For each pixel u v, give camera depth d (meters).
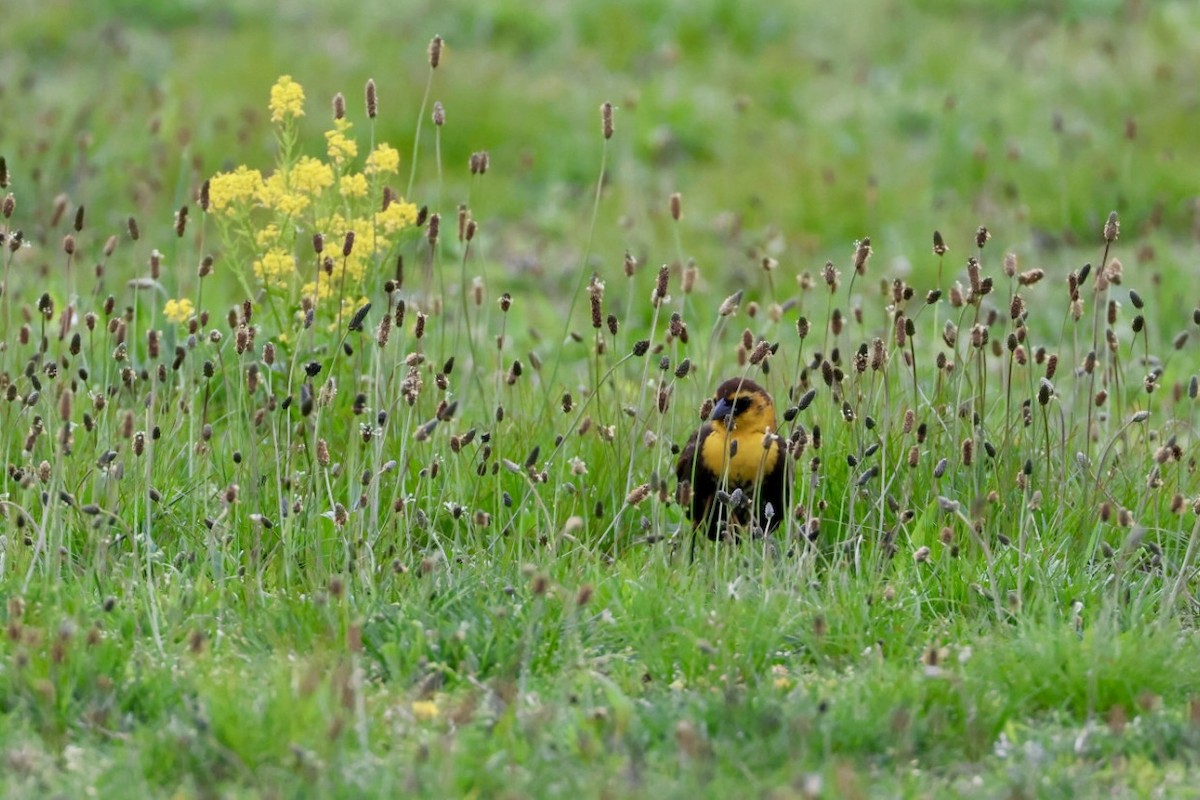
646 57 24.53
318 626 9.16
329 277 11.65
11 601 8.75
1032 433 11.09
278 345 11.88
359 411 9.91
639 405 10.71
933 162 20.83
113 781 7.45
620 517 10.73
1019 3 26.81
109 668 8.39
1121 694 8.61
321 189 11.84
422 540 10.64
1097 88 22.69
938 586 9.98
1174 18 25.52
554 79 23.31
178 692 8.27
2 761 7.64
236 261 11.95
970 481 10.80
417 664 8.84
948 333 10.79
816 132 21.67
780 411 12.37
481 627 9.22
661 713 8.26
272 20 25.42
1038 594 9.66
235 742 7.68
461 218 11.69
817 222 19.22
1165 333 16.05
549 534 10.20
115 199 17.94
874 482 11.02
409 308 12.74
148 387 12.13
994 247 18.42
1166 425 11.23
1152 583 10.16
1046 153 20.59
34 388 10.32
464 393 12.28
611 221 19.20
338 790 7.31
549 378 14.16
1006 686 8.68
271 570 9.99
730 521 10.37
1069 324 16.06
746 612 9.28
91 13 24.94
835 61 24.44
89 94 21.08
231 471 11.04
